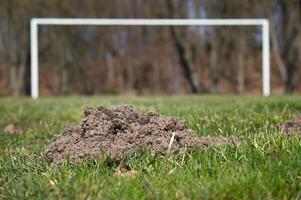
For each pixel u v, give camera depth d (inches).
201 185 124.5
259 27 1146.0
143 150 154.3
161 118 171.2
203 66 1197.1
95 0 1126.4
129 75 1226.0
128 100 512.7
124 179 133.1
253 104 343.9
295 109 306.0
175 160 147.1
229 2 1051.9
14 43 1112.8
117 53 1211.9
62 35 1138.0
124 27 1205.7
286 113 267.1
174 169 137.5
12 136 242.1
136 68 1236.5
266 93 664.4
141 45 1219.9
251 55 1205.7
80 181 130.1
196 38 1178.6
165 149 155.5
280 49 1082.7
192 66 1048.8
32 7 1090.1
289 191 122.1
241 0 1050.1
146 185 126.1
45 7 1093.1
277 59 1037.2
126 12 1126.4
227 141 172.1
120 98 592.1
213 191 120.2
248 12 1047.6
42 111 378.3
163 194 120.6
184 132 168.4
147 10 1098.1
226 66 1194.6
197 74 1103.0
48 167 148.4
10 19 1104.8
